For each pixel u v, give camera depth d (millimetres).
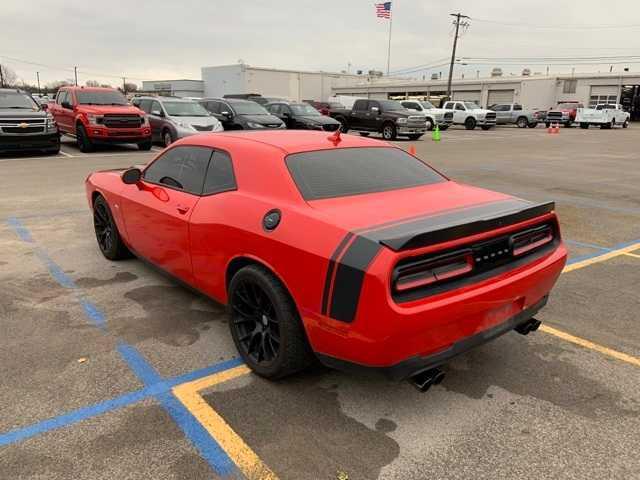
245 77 56156
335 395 3252
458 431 2920
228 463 2646
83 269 5461
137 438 2820
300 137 3998
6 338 3916
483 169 14070
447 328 2814
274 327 3279
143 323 4195
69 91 17969
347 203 3250
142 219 4609
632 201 9797
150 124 18375
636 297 4910
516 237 3213
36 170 12758
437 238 2723
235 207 3480
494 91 59281
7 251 6086
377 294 2607
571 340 4027
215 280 3750
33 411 3037
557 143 24125
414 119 24953
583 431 2926
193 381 3383
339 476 2566
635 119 56250
